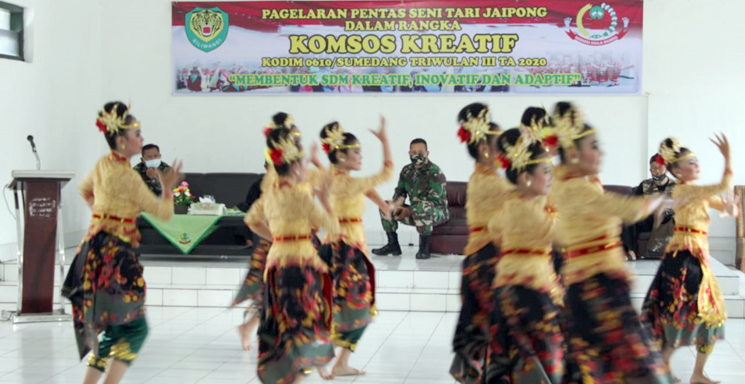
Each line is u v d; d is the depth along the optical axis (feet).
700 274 16.11
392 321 23.21
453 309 24.44
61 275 23.53
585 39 31.81
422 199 27.96
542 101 32.14
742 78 31.22
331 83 32.89
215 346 20.18
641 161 31.81
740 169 31.37
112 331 14.92
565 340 12.50
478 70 32.30
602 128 31.91
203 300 25.14
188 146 33.55
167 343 20.48
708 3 31.22
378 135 17.62
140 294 14.90
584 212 12.16
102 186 14.98
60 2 31.04
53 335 21.45
